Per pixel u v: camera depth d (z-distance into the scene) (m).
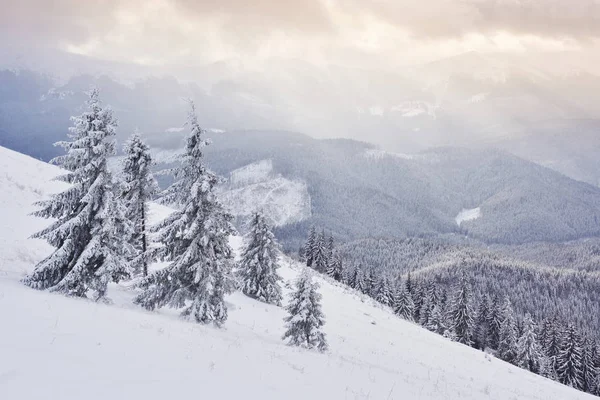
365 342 30.02
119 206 15.96
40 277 14.76
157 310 18.75
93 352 7.91
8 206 25.38
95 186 15.17
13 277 15.52
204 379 8.10
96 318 10.88
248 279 35.00
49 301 11.54
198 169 17.69
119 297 18.64
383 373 16.48
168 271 17.56
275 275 35.78
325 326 31.45
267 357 12.65
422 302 95.31
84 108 15.70
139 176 21.38
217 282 18.27
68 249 15.20
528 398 22.59
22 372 6.19
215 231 17.94
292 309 21.05
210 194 17.50
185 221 17.55
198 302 17.78
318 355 17.41
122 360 7.90
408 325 46.72
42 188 30.84
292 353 15.65
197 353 10.08
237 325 22.06
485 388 21.22
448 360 32.44
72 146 15.21
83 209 15.42
